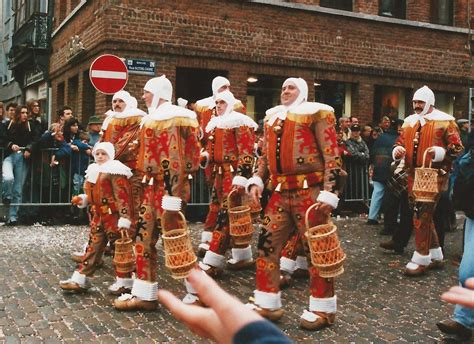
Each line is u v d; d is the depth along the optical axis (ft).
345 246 29.19
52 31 61.62
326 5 48.65
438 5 54.70
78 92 48.88
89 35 44.01
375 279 22.66
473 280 4.37
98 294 19.60
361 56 49.52
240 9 43.91
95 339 15.34
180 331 16.10
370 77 50.03
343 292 20.67
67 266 23.34
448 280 22.71
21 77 79.30
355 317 17.72
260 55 44.73
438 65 53.67
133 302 17.72
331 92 49.37
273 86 46.60
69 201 34.12
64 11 58.39
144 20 40.47
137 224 17.89
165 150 16.98
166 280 21.81
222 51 43.21
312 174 16.29
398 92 52.85
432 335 16.22
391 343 15.52
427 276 23.32
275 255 16.84
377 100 51.83
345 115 50.11
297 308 18.62
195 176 36.14
